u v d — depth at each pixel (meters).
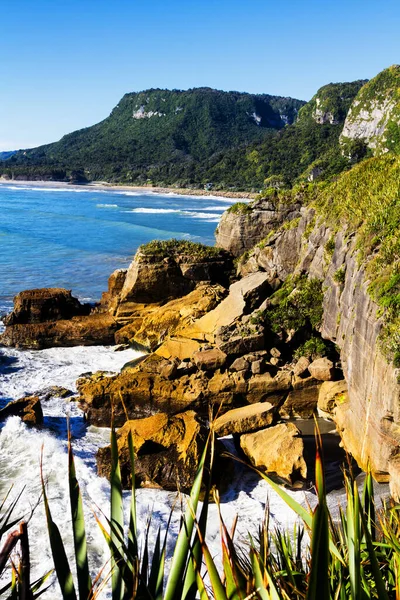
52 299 32.06
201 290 31.03
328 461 17.25
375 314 16.20
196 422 17.06
